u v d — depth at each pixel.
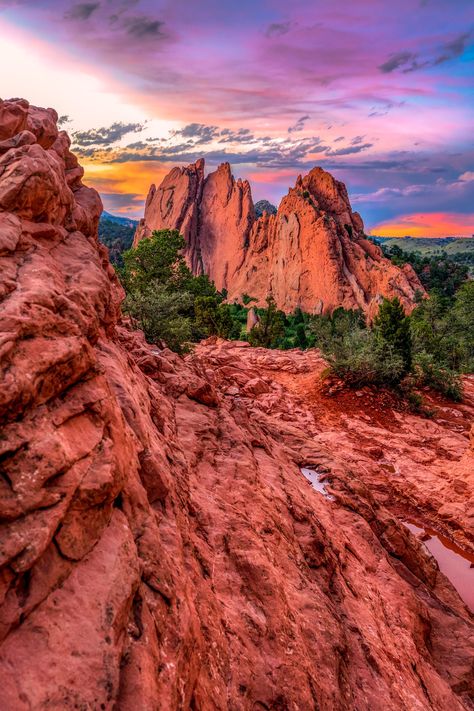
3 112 9.70
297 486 13.86
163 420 11.20
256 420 20.28
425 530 18.61
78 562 5.14
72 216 10.75
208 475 11.02
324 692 6.98
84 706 4.10
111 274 13.32
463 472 21.22
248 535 8.89
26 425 5.16
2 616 4.27
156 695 4.64
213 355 35.16
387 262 135.25
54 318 6.21
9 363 5.19
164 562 6.19
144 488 7.25
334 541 11.95
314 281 139.12
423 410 30.31
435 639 11.74
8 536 4.50
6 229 7.55
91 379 6.54
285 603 7.93
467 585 15.72
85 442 5.82
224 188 185.12
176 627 5.61
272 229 159.75
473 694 10.44
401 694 8.10
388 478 21.30
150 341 28.75
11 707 3.82
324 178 155.50
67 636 4.47
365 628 9.20
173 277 61.94
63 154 12.22
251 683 6.36
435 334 53.94
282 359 38.66
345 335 34.88
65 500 5.04
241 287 164.62
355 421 27.53
